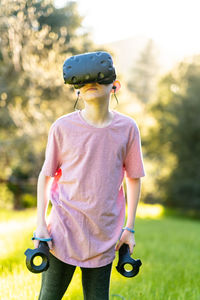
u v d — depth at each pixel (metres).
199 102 24.69
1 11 14.42
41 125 15.73
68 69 2.11
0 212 14.16
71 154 2.22
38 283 3.42
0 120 15.83
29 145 15.68
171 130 25.69
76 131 2.21
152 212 23.97
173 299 3.46
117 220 2.26
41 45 15.95
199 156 24.84
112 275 4.23
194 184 24.80
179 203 26.80
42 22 19.50
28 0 15.91
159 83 30.75
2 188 18.58
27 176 20.94
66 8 20.89
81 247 2.19
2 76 15.23
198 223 20.14
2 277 3.72
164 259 5.96
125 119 2.29
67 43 19.36
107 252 2.21
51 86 16.39
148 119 28.36
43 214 2.22
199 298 3.48
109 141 2.21
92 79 2.06
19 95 15.59
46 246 2.13
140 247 6.93
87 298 2.26
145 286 3.64
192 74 26.67
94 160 2.19
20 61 15.53
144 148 29.22
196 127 24.53
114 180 2.22
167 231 11.60
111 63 2.11
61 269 2.22
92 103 2.15
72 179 2.20
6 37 15.05
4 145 15.51
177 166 25.77
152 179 27.62
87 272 2.25
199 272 4.88
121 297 3.17
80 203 2.19
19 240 6.20
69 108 17.14
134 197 2.39
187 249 7.40
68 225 2.20
